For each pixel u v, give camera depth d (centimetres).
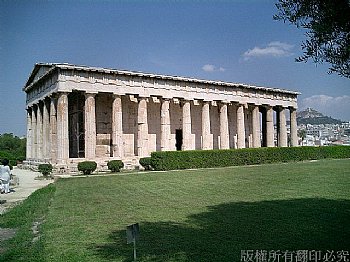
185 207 1956
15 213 1997
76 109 6103
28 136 7038
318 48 937
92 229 1538
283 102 7750
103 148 5778
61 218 1784
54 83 5100
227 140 6688
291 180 3020
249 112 7856
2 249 1345
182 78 5991
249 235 1334
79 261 1130
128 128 6016
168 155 4609
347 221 1518
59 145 4841
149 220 1667
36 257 1186
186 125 6128
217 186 2783
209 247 1209
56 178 4041
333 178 3116
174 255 1145
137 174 3934
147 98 5694
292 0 961
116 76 5347
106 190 2777
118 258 1145
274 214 1680
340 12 876
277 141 7938
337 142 16388
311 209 1775
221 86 6606
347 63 909
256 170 4088
